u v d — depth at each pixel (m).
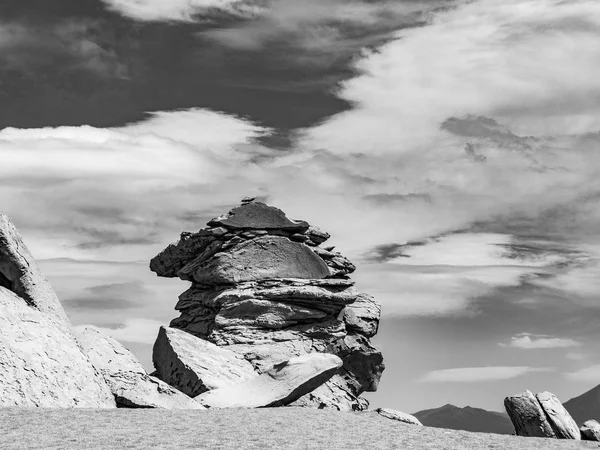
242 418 19.53
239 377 26.05
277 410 21.22
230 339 29.19
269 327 29.84
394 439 17.91
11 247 24.28
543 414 25.70
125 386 23.50
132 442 16.02
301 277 31.33
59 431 16.81
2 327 22.41
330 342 30.11
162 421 18.61
